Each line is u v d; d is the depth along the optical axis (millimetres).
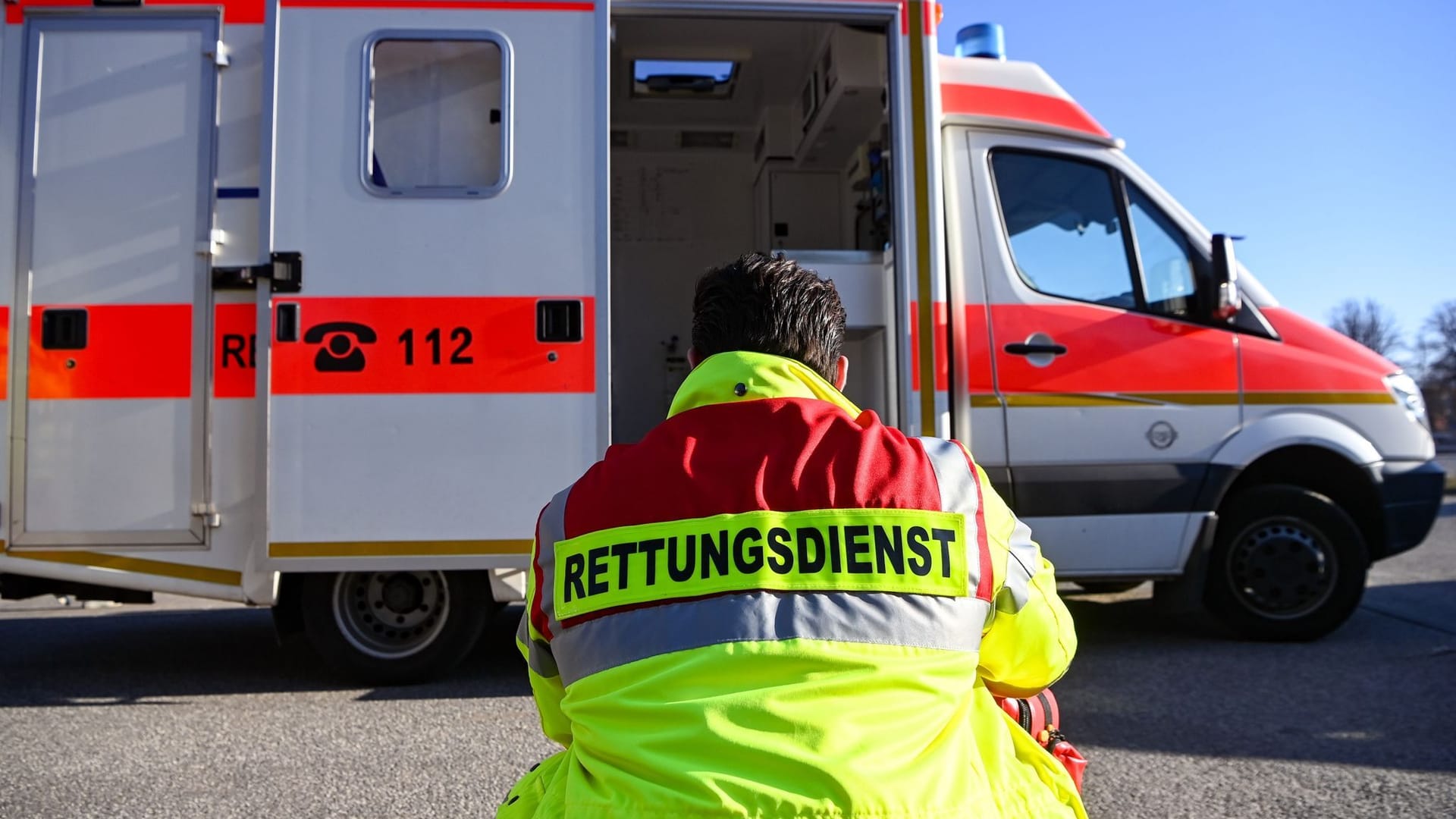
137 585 4309
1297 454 5355
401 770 3629
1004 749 1521
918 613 1371
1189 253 5340
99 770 3629
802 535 1391
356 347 4309
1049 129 5273
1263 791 3410
